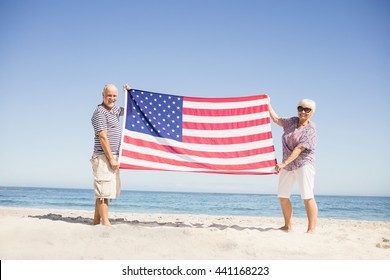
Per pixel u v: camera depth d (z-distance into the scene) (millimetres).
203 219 9078
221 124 6531
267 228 6660
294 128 6000
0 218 6105
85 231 5039
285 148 6086
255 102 6582
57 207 25297
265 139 6414
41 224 5504
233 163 6348
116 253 4168
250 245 4848
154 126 6324
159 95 6516
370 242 5637
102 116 5688
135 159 6043
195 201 42438
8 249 4145
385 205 40969
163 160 6184
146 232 5121
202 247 4594
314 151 5953
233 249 4590
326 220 11055
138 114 6316
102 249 4293
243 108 6574
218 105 6613
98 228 5238
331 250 4832
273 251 4617
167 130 6379
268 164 6316
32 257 3916
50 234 4844
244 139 6441
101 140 5621
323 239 5488
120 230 5160
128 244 4527
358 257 4520
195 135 6457
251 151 6387
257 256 4363
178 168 6188
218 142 6445
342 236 5965
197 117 6543
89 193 59156
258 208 29547
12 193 54062
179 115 6512
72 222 6398
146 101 6418
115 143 5895
